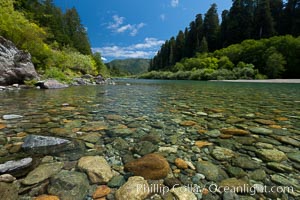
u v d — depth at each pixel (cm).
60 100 568
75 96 678
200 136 257
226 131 279
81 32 5116
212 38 6544
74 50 3294
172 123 324
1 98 583
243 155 196
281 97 730
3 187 130
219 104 541
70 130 272
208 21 6794
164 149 212
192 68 4850
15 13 1345
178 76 4738
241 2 5803
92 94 763
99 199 125
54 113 383
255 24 5150
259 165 174
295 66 3136
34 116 353
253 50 3816
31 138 217
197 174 159
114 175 155
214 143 231
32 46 1262
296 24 4450
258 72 3322
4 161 171
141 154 198
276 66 3095
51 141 215
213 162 181
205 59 4656
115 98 650
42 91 827
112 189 137
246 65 3534
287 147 217
